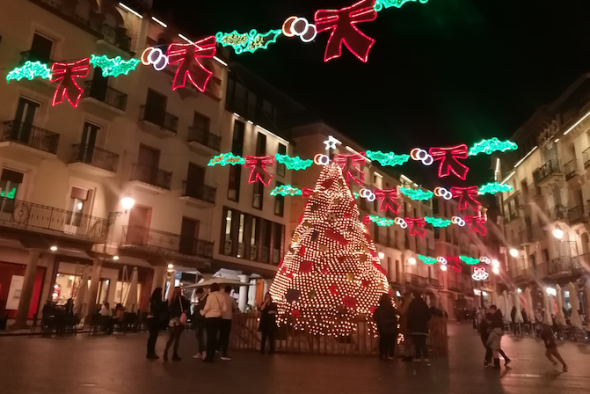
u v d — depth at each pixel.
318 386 6.55
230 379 6.98
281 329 11.69
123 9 23.73
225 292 10.12
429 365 9.66
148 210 24.09
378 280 13.20
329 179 14.20
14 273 19.47
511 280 39.91
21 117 19.52
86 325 19.36
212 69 28.83
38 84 19.83
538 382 7.54
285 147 34.56
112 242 21.89
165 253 23.62
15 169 19.00
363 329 11.26
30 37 19.78
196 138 26.75
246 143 30.83
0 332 15.27
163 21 25.23
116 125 22.84
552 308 23.62
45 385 5.88
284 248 32.66
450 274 54.56
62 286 21.03
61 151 20.47
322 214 13.59
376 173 42.72
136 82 24.11
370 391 6.27
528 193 36.38
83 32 21.72
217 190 28.16
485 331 9.95
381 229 43.06
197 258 25.34
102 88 22.39
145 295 24.22
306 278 12.55
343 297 12.12
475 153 12.77
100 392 5.59
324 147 35.56
